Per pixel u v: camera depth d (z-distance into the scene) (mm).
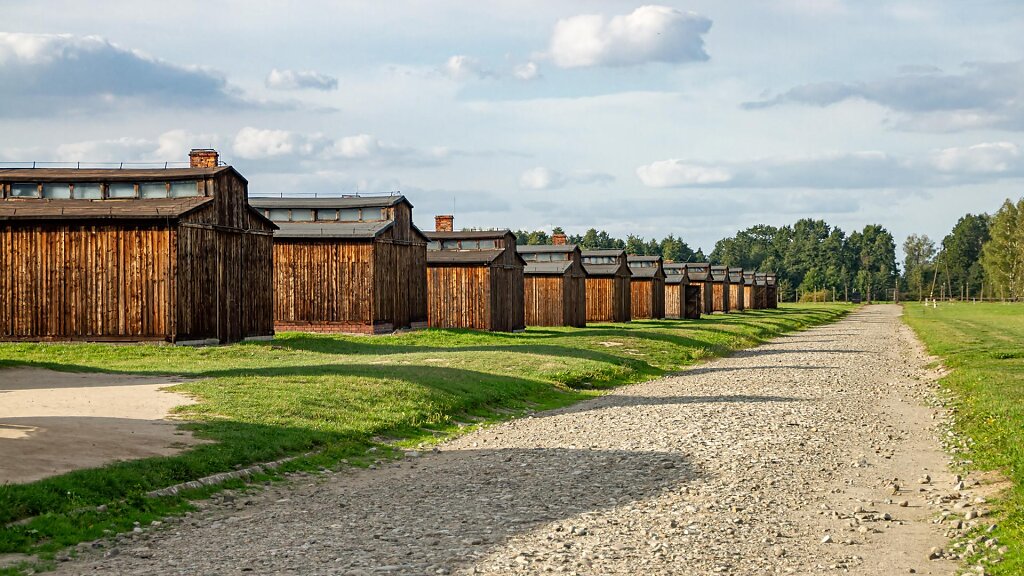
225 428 21938
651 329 73688
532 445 24734
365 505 17641
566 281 75875
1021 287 182375
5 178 44125
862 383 41875
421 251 61562
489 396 32156
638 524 16328
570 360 44094
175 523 15992
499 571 13328
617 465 21922
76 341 40438
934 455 23641
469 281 63781
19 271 40688
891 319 123000
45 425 20953
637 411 31672
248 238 46062
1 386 27875
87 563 13547
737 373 46719
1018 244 180375
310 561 13742
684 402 34438
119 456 18422
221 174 43656
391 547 14586
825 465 22172
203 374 31391
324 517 16625
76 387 27766
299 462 20953
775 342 74875
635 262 101125
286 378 30078
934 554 14328
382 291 54906
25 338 40688
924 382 42312
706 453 23516
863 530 15977
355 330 53469
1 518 14453
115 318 40312
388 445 24047
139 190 43844
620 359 47812
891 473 21281
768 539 15461
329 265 53719
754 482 20078
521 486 19531
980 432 26031
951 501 18359
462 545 14750
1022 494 17797
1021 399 30984
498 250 65562
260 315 47125
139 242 40125
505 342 54500
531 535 15445
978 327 86250
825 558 14336
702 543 15086
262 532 15484
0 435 19562
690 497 18578
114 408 23812
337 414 25625
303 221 57531
